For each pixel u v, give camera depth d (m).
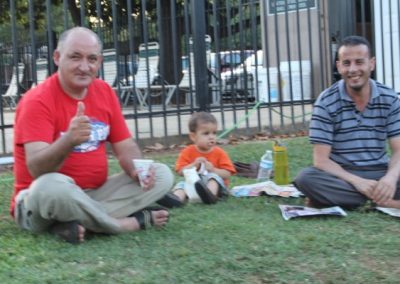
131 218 3.69
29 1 6.77
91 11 15.37
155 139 7.44
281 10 11.22
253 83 10.02
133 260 3.12
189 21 8.13
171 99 11.27
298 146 6.98
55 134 3.56
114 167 6.05
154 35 13.03
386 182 4.02
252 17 8.26
